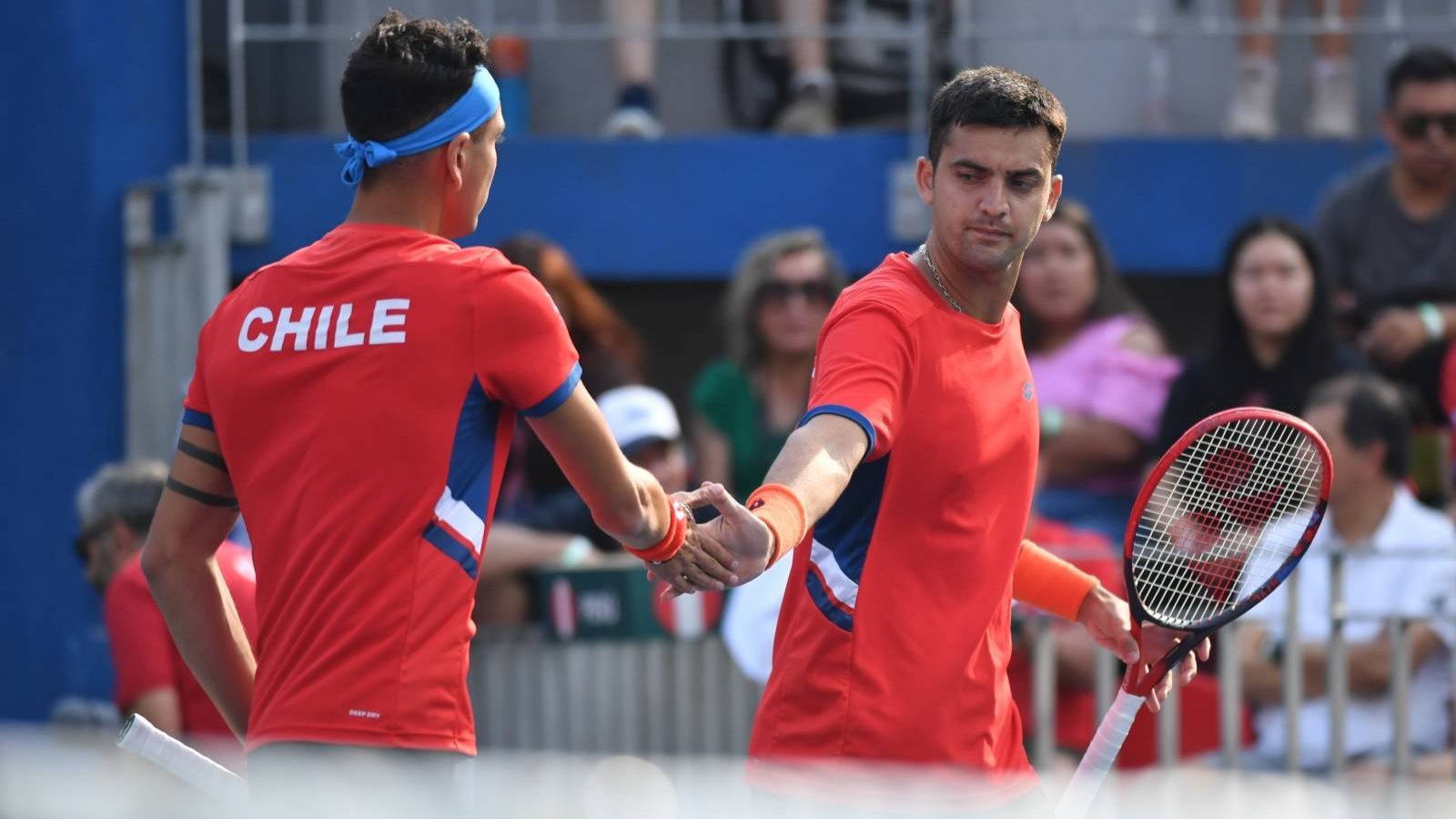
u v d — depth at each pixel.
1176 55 27.11
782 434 21.77
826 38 26.59
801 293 21.64
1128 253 25.98
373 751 9.37
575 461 9.74
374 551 9.50
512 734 19.00
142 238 25.20
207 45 26.39
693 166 26.00
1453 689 18.06
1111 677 18.03
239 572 16.02
